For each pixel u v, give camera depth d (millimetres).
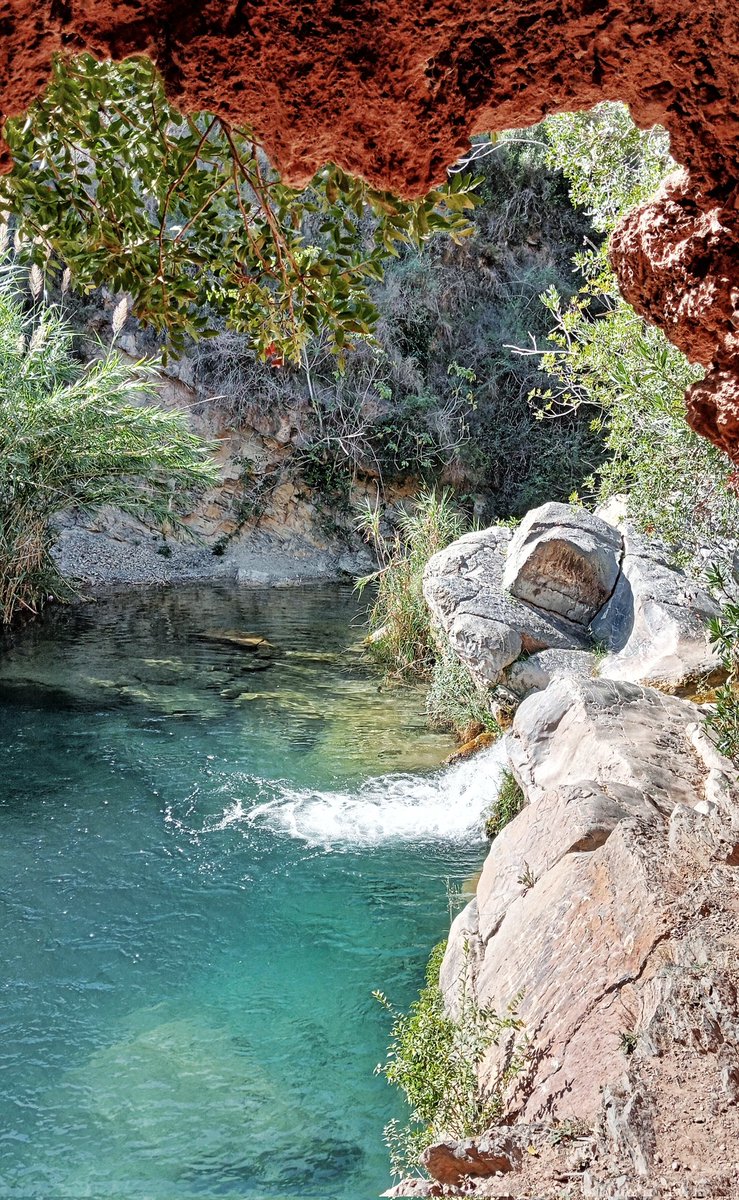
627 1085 2934
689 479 6555
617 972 3582
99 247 2873
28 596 13227
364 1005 4926
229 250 3010
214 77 1769
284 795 7586
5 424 12078
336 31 1694
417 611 11406
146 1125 4023
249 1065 4441
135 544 16578
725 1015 3055
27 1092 4203
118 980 5078
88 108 2697
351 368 18453
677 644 7562
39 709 9250
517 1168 2914
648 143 7020
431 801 7582
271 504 17859
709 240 2451
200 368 17406
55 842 6609
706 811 4578
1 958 5219
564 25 1784
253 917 5766
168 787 7633
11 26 1601
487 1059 3809
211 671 10906
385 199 2502
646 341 6672
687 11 1754
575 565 8539
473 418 19453
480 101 1891
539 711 6312
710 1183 2516
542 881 4434
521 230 19828
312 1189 3684
